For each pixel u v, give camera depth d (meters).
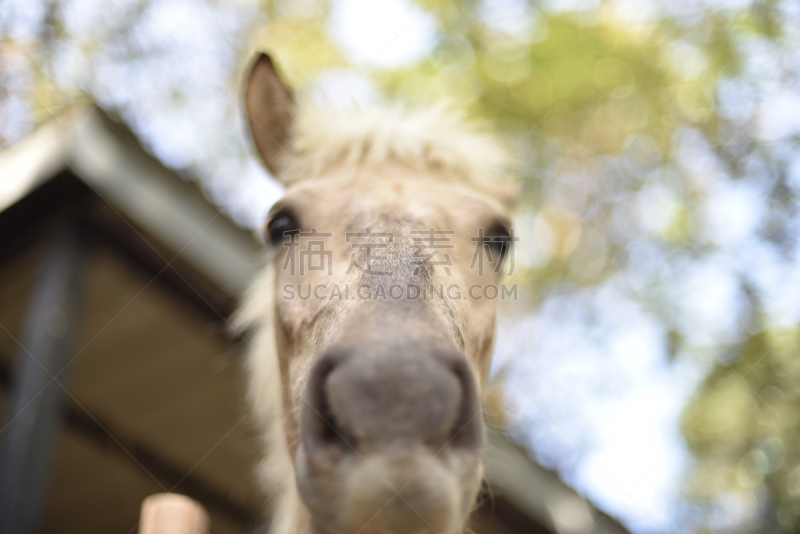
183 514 1.92
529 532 5.17
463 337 1.53
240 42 6.56
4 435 3.14
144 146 3.62
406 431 1.13
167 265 3.54
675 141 6.43
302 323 1.68
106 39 5.52
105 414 5.02
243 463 5.16
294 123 2.39
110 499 5.93
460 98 6.75
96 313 4.21
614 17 6.93
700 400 6.12
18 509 3.01
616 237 6.53
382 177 1.98
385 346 1.19
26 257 3.78
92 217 3.59
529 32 7.08
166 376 4.65
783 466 5.57
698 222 6.10
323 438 1.21
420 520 1.12
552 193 6.61
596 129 6.79
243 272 3.87
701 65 6.30
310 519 1.83
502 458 4.58
